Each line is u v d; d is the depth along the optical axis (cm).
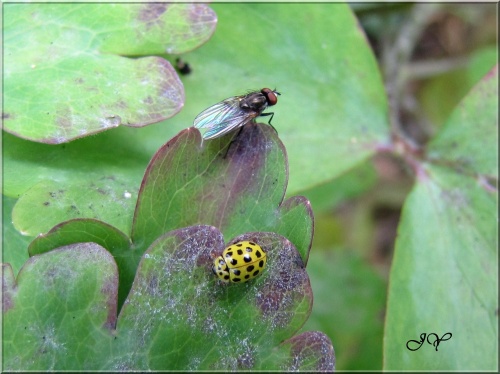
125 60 5
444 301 6
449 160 7
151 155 5
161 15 5
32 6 5
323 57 6
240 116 5
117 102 5
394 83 8
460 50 9
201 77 6
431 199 6
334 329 8
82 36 5
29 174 5
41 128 5
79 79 5
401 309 6
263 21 6
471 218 6
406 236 6
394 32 9
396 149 7
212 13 5
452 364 6
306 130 6
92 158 5
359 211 9
